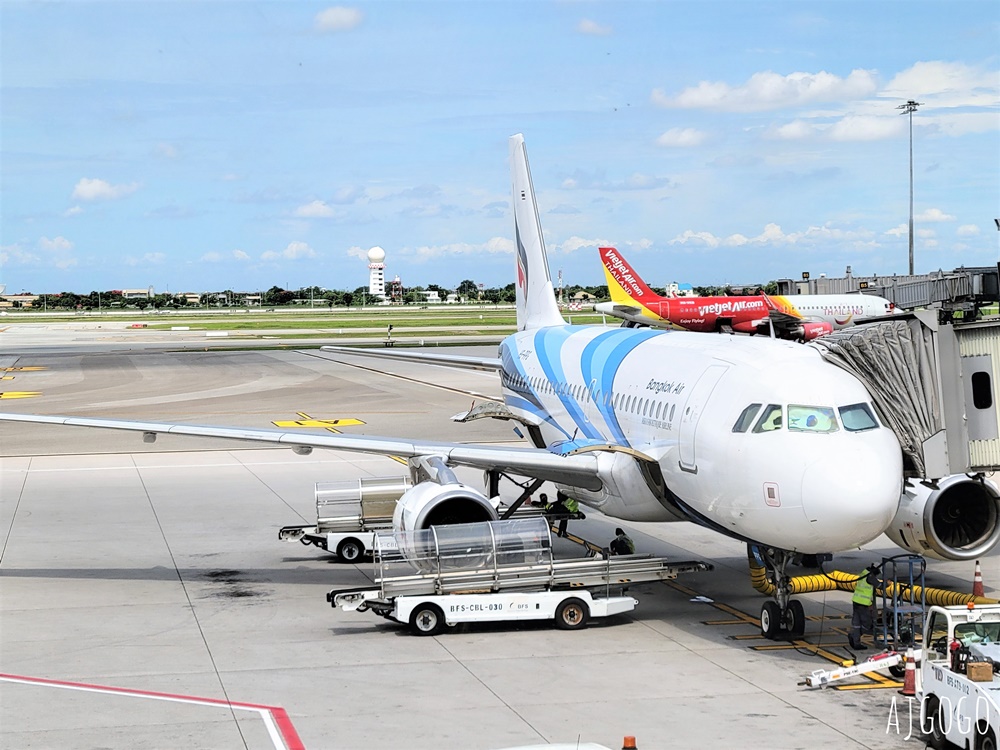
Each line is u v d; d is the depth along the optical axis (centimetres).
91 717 1598
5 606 2288
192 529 3139
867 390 1931
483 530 2145
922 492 2019
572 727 1550
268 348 12225
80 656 1922
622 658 1903
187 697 1691
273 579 2550
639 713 1611
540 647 1980
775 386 1902
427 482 2328
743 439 1891
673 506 2211
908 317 1989
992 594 2341
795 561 2647
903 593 2162
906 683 1700
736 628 2111
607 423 2509
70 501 3575
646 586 2477
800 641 2012
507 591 2128
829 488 1752
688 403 2097
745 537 1992
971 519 2078
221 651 1956
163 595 2392
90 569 2648
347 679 1784
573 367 2869
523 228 3806
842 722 1577
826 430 1820
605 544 2917
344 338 14075
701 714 1608
